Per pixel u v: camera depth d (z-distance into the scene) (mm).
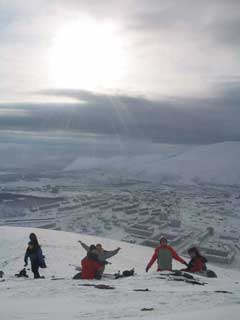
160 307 6617
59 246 26453
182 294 8234
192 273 13141
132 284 9984
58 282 10438
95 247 11609
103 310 6227
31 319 5402
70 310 6227
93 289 9008
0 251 24828
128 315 5754
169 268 12711
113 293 8375
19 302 7129
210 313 5605
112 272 17078
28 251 13039
